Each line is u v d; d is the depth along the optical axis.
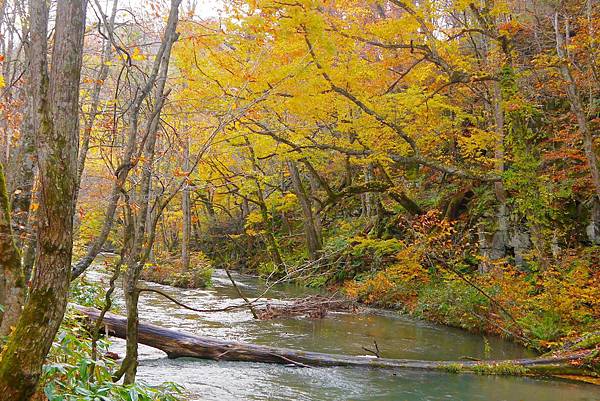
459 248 15.05
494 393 7.40
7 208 3.57
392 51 14.17
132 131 4.20
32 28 3.35
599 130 14.28
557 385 7.88
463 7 12.12
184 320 12.49
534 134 13.93
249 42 8.64
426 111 13.52
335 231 24.59
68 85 2.71
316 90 11.42
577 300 10.57
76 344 4.43
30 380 2.59
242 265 29.33
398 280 16.45
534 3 15.35
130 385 3.93
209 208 30.84
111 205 4.38
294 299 16.36
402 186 18.66
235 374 7.87
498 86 14.23
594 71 12.10
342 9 11.94
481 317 11.85
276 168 25.12
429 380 8.01
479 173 14.07
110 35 4.31
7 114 5.72
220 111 8.34
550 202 13.40
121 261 4.36
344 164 22.09
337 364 8.62
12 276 3.58
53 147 2.67
